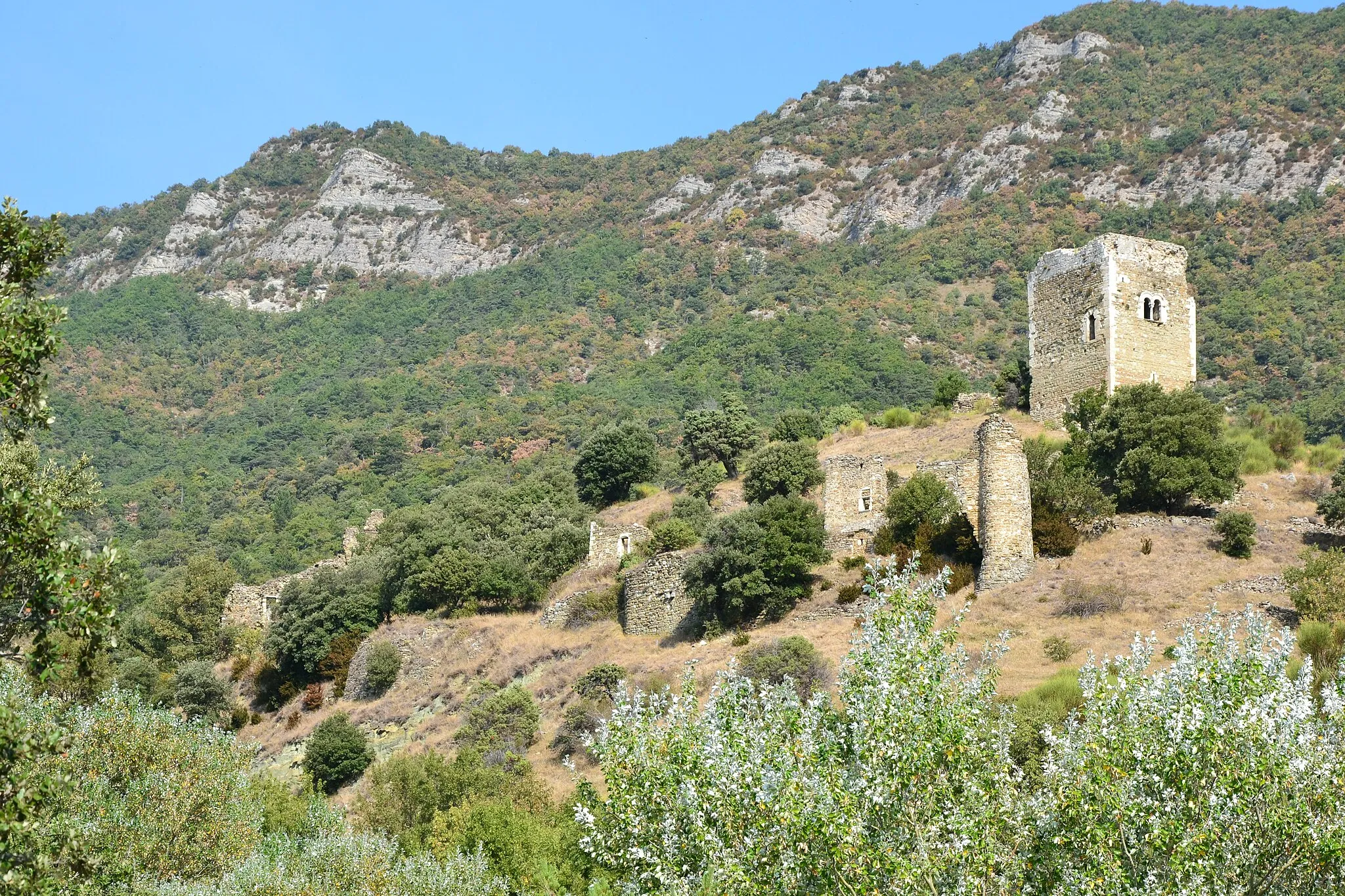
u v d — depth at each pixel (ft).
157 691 217.36
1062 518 169.89
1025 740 92.27
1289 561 156.97
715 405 443.73
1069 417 211.20
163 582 277.23
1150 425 183.01
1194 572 153.99
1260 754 56.90
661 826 63.00
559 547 230.48
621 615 198.80
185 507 455.63
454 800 137.28
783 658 144.25
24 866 51.80
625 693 70.03
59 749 54.85
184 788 109.09
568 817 116.78
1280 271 453.17
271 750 198.29
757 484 233.35
